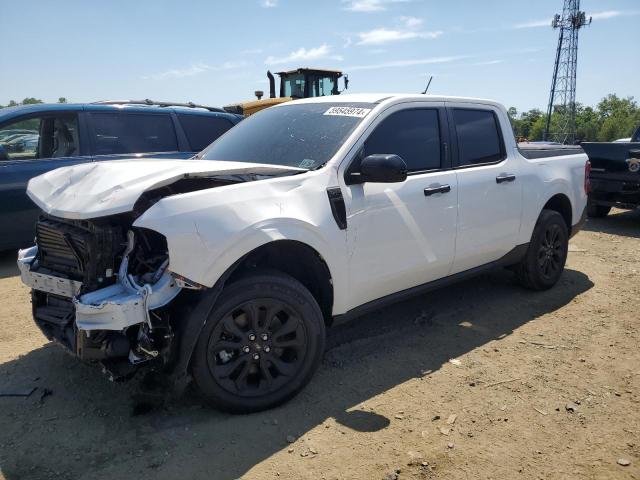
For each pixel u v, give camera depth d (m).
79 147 6.77
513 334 4.39
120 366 2.92
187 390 3.45
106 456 2.81
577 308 4.96
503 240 4.74
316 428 3.06
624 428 3.06
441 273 4.31
